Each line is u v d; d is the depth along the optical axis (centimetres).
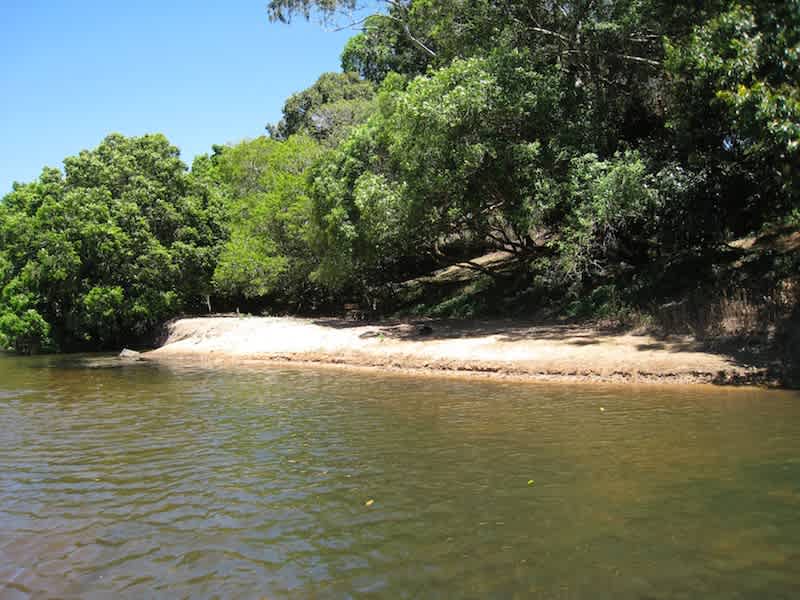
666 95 1809
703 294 1584
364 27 2862
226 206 3203
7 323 2670
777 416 914
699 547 502
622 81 2073
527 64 1866
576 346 1515
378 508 616
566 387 1242
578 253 1767
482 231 2214
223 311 3481
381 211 1917
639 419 931
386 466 754
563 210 1891
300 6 2630
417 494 651
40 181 2973
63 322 2819
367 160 2167
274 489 686
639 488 638
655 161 1764
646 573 463
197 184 3078
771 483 635
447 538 538
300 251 2834
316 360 1861
